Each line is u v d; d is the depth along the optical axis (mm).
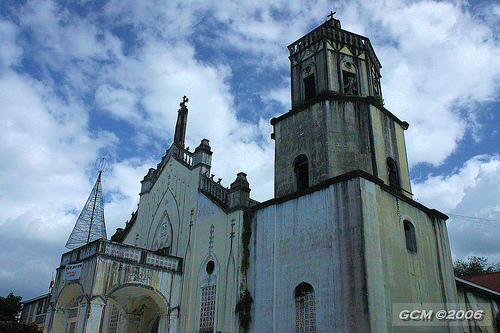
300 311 17000
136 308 24547
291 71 24109
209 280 21328
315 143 20266
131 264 21156
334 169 19203
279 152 22062
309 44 23578
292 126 21922
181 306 22219
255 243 20125
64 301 22359
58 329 21828
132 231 30594
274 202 19984
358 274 15188
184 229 24578
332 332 15344
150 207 29297
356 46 23359
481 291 23266
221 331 19297
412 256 18234
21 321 45625
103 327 26859
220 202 22828
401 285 16594
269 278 18719
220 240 21609
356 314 14742
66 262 22859
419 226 19766
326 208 17469
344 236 16266
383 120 21391
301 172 21359
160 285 22062
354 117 20531
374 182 17266
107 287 19797
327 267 16500
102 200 29938
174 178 27562
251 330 18469
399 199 18906
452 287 19984
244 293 19297
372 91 22703
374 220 16328
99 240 20406
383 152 20406
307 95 23219
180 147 28094
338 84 21750
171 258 23141
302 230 18141
